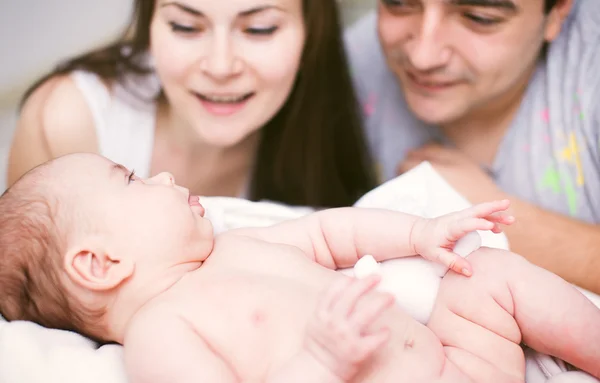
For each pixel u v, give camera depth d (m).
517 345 0.88
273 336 0.85
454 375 0.82
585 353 0.83
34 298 0.96
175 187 1.00
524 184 1.59
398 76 1.56
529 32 1.36
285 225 1.07
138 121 1.57
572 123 1.49
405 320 0.87
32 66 1.90
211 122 1.42
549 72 1.52
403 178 1.24
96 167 0.98
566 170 1.52
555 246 1.39
